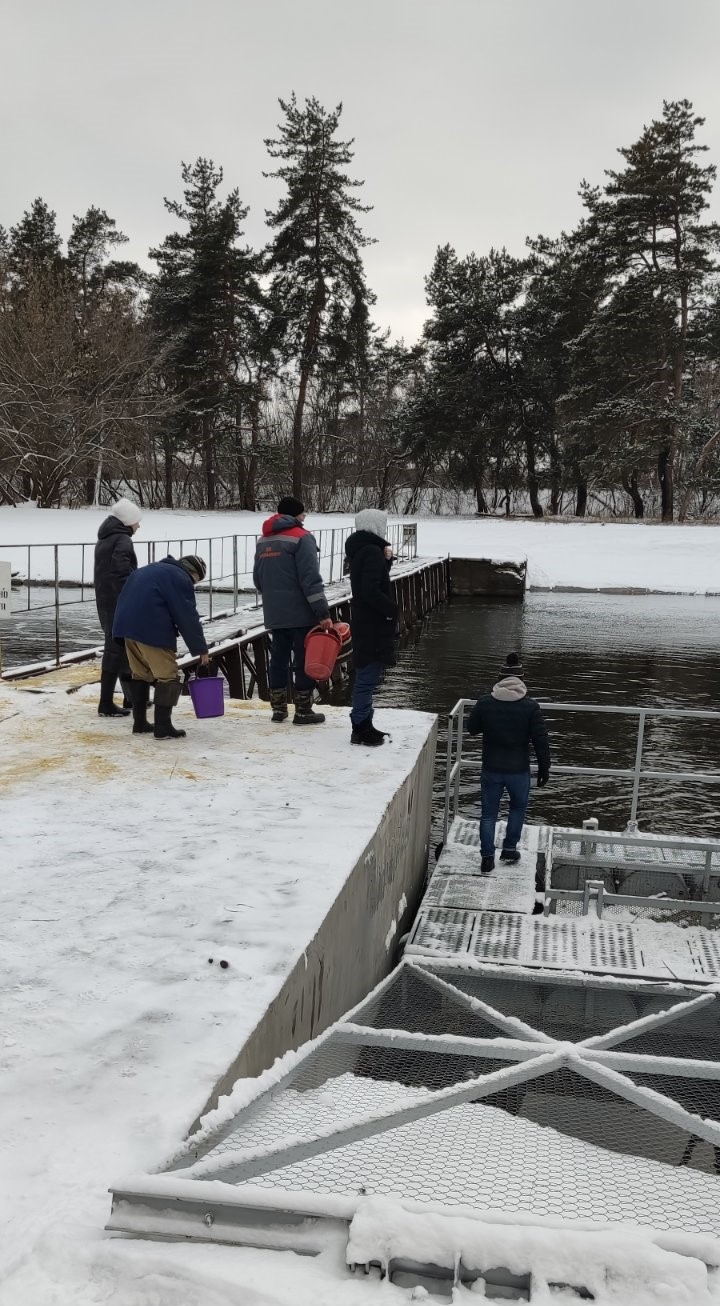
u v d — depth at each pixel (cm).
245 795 517
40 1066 246
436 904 589
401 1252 166
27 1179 201
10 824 460
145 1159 208
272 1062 286
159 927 339
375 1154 205
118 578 712
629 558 4325
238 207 5209
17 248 5791
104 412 4341
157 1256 174
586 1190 193
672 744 1485
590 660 2280
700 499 6756
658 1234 168
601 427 5041
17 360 4050
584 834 668
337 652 682
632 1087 210
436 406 5812
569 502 7238
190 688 695
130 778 548
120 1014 275
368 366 5912
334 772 573
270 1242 175
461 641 2620
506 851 658
